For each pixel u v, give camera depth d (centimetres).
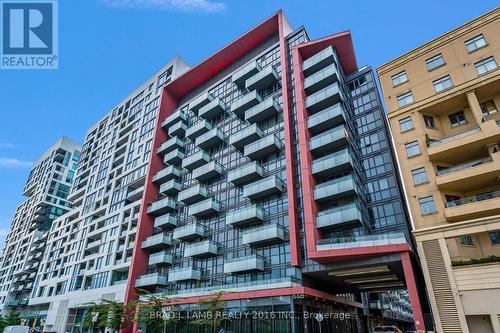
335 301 3375
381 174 3284
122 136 7012
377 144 3466
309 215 2975
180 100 6034
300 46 3991
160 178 5022
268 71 4162
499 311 1730
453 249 2128
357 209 2822
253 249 3434
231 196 4038
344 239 2738
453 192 2364
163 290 4091
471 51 2562
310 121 3488
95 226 6075
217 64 5381
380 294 5728
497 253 2062
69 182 10025
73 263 6094
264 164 3844
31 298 6781
